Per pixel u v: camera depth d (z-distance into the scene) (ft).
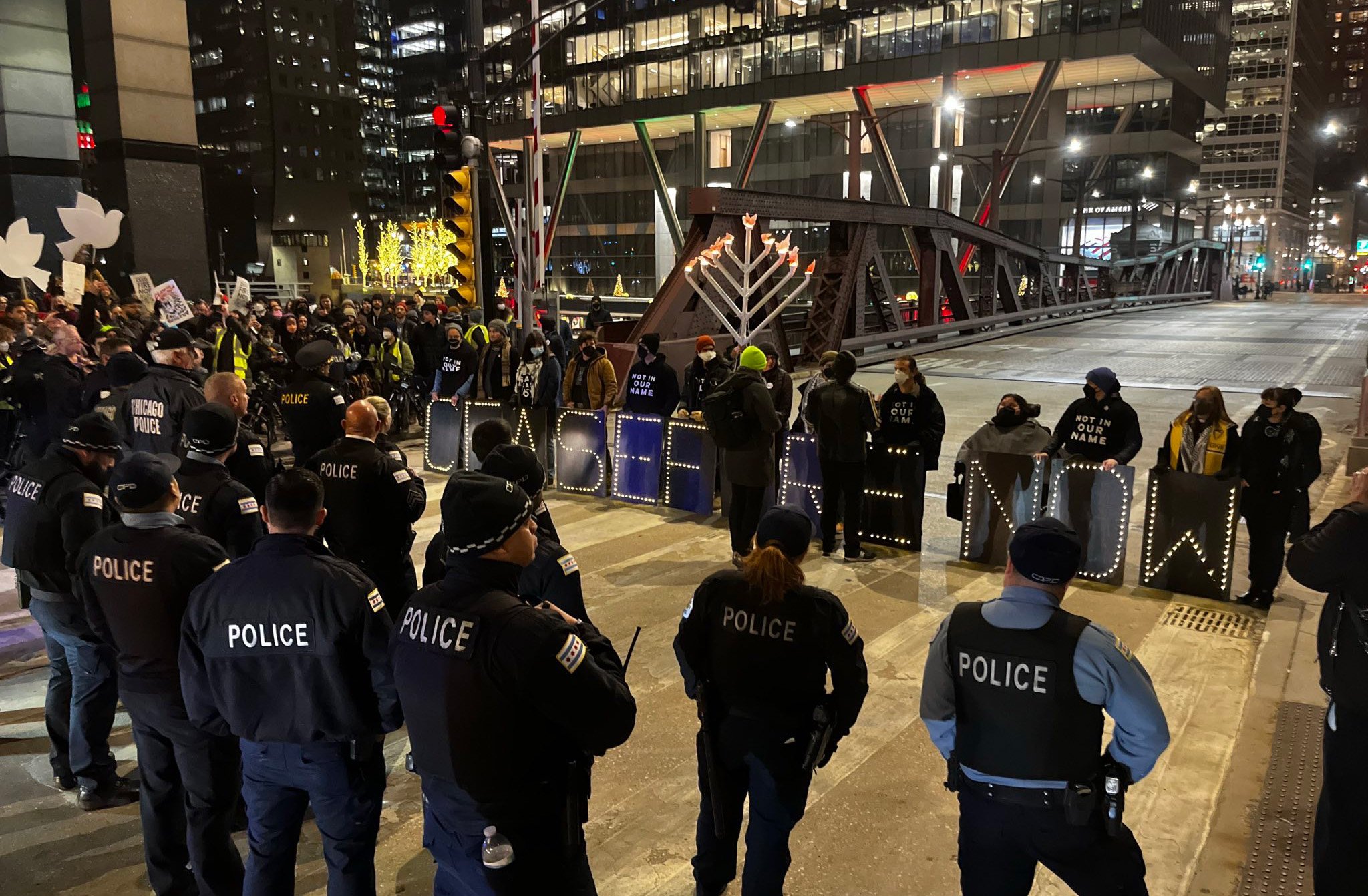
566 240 315.17
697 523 31.01
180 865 11.90
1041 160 231.71
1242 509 22.70
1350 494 10.16
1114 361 78.74
